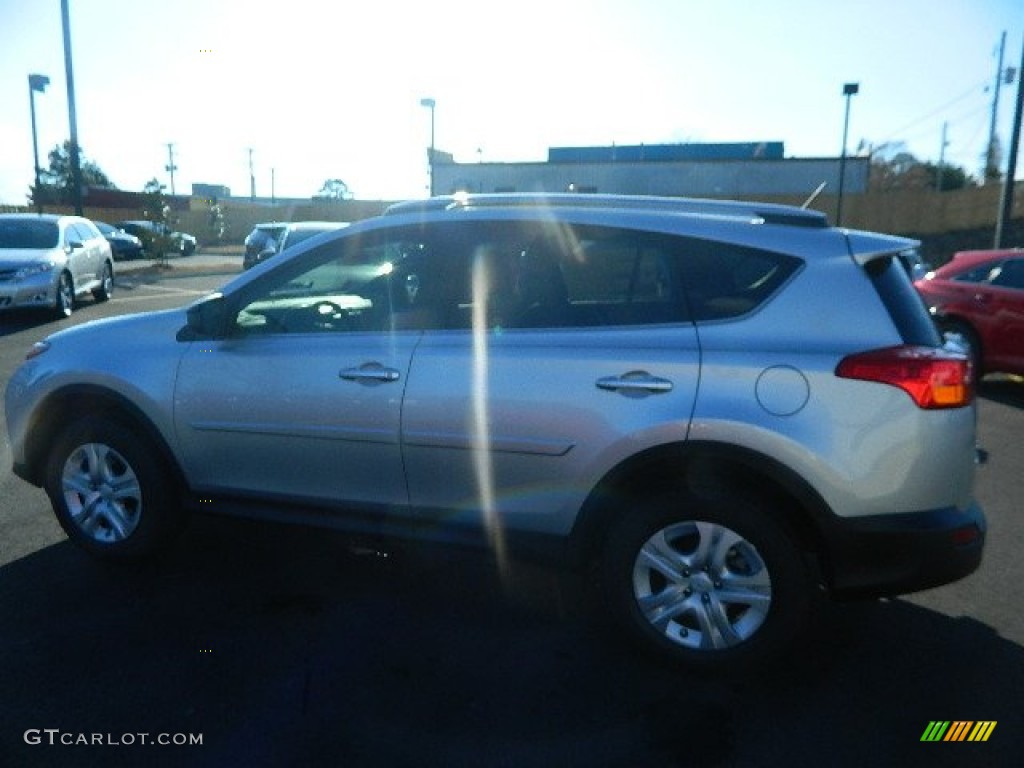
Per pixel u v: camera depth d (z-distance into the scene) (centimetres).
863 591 323
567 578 432
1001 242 1823
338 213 5725
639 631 344
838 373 315
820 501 317
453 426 361
